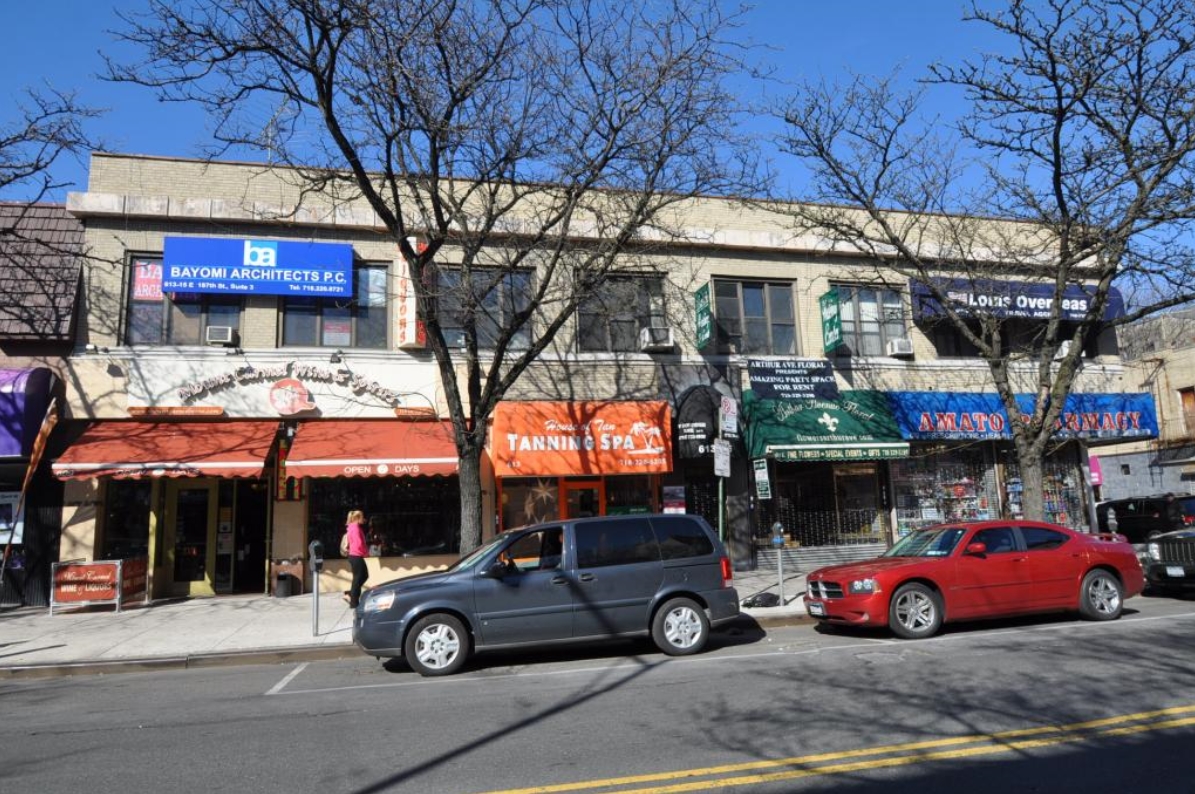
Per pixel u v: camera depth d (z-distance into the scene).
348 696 7.71
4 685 8.96
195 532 15.41
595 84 12.27
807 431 16.25
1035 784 4.57
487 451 15.72
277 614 12.85
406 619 8.67
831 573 10.39
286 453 15.09
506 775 5.07
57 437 14.18
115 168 15.10
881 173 15.16
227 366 14.88
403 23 11.12
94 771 5.43
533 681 8.12
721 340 17.53
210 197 15.35
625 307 15.37
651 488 16.50
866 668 7.98
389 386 15.45
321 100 10.83
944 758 5.07
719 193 13.80
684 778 4.88
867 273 18.50
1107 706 6.12
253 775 5.26
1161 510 21.05
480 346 16.02
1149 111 13.02
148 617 12.73
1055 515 19.14
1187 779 4.57
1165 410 31.89
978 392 18.34
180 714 7.13
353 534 13.18
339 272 15.34
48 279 14.46
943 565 10.04
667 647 9.24
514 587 8.94
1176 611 11.40
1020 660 8.01
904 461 18.28
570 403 15.44
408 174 12.14
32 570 13.98
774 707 6.52
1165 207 13.41
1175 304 13.62
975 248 18.61
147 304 15.04
